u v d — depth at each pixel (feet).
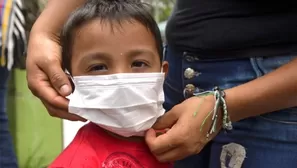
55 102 4.67
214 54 5.26
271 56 4.97
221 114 4.66
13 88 12.28
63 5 5.35
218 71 5.26
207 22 5.23
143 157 4.80
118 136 4.76
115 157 4.68
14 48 9.29
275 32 4.89
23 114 12.52
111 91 4.41
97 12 4.65
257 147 5.07
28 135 12.65
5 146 8.64
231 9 5.08
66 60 4.85
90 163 4.50
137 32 4.63
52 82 4.77
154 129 4.75
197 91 5.46
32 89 4.92
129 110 4.43
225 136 5.24
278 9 4.88
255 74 5.05
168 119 4.69
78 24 4.66
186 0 5.45
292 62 4.71
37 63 4.91
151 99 4.54
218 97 4.58
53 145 13.17
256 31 4.96
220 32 5.14
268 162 5.02
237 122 5.12
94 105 4.42
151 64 4.72
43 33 5.22
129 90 4.40
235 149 5.17
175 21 5.61
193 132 4.48
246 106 4.65
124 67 4.56
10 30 8.87
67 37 4.79
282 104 4.70
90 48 4.54
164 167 4.91
